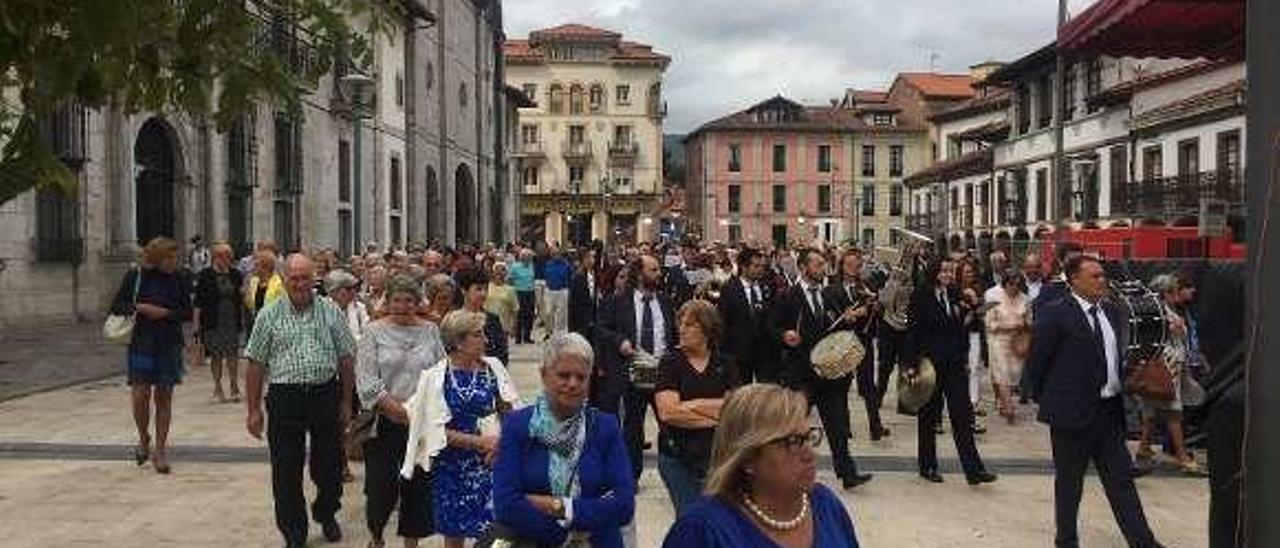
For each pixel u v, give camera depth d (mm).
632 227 106375
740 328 11930
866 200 104812
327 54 4156
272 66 3867
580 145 105688
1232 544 6234
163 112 4141
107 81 3465
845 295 12828
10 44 3205
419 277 12172
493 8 68875
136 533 8648
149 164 29578
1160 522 9312
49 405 15180
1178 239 23328
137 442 12414
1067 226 48281
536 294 29844
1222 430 6301
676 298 19016
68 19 3160
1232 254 18250
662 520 9320
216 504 9578
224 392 16484
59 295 25922
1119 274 15203
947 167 67438
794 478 3230
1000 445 13000
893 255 38500
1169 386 10562
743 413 3270
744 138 105125
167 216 30453
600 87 105875
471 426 6852
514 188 79812
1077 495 8125
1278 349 4168
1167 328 10516
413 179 50656
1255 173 4227
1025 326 14547
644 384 10219
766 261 13812
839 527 3357
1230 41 10156
